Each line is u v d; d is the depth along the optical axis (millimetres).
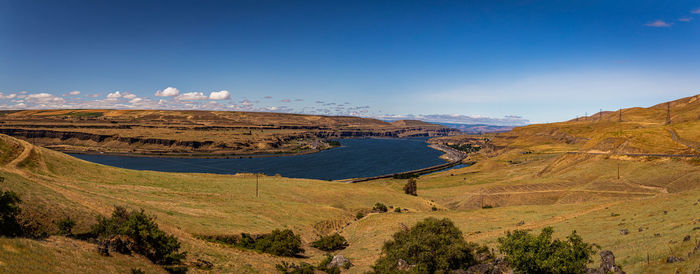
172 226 50344
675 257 23859
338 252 58969
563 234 48250
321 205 95250
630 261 27172
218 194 87188
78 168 81375
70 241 30172
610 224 48938
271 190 104688
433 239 35531
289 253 53688
